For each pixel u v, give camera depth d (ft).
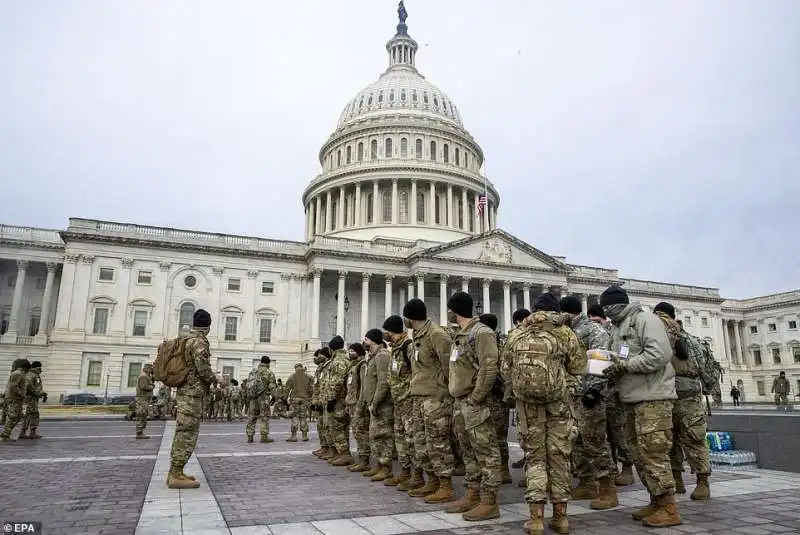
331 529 23.85
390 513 27.22
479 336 26.66
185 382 34.96
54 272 197.26
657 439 24.95
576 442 32.27
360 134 291.17
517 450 57.82
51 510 27.37
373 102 310.86
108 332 182.70
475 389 26.13
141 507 28.17
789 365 276.00
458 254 213.05
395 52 349.41
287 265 208.33
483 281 215.10
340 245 211.00
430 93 317.63
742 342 302.86
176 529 23.71
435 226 263.49
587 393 26.25
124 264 188.55
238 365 193.98
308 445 62.28
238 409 119.96
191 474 39.34
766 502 29.35
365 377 40.32
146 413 67.62
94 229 188.55
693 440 30.53
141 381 67.77
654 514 24.56
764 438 42.70
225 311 197.36
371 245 215.72
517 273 220.64
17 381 62.90
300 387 67.87
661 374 25.53
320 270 202.18
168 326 189.78
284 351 200.13
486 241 218.59
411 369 34.68
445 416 30.60
